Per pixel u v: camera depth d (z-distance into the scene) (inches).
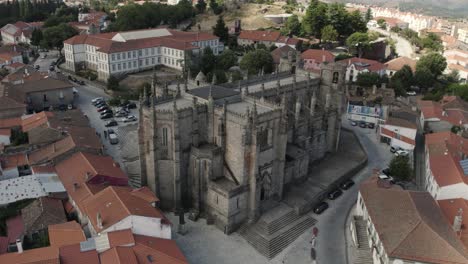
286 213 3791.8
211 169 3654.0
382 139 5595.5
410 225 3065.9
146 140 3730.3
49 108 6328.7
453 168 4153.5
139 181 4197.8
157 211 3250.5
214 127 3789.4
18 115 5482.3
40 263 2659.9
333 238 3602.4
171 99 4079.7
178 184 3727.9
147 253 2881.4
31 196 3629.4
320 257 3358.8
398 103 6835.6
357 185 4498.0
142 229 3090.6
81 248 2847.0
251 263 3250.5
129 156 4766.2
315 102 4712.1
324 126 4822.8
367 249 3378.4
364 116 6190.9
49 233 3110.2
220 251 3363.7
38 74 6963.6
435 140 5093.5
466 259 2787.9
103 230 2962.6
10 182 3806.6
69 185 3752.5
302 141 4510.3
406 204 3348.9
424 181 4778.5
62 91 6412.4
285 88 4790.8
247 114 3393.2
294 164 4158.5
